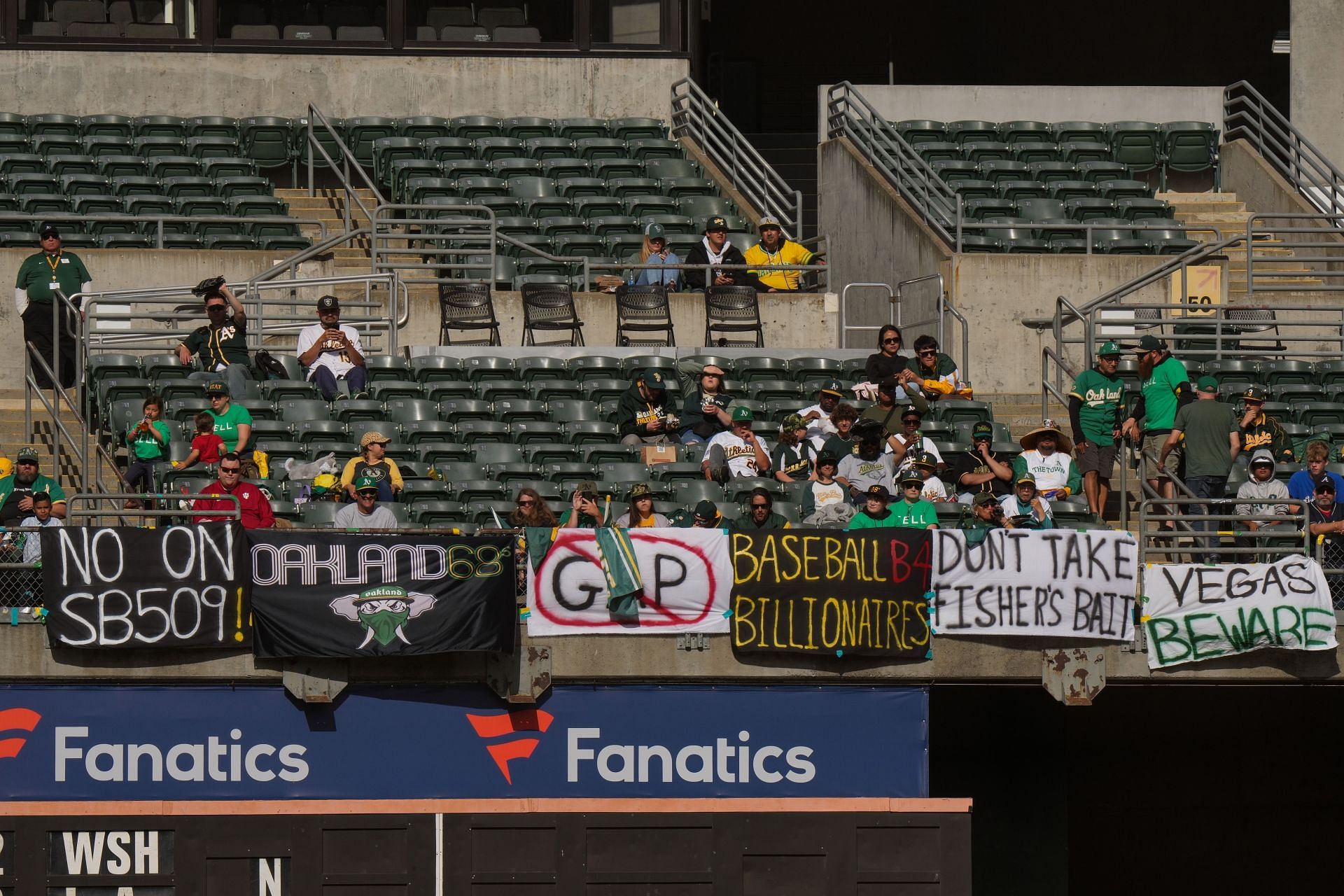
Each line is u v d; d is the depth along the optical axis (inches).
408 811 1937.7
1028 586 2114.9
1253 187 3710.6
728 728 2103.8
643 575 2084.2
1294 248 3321.9
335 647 2021.4
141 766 2046.0
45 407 2664.9
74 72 3789.4
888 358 2733.8
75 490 2539.4
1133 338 2883.9
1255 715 2785.4
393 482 2310.5
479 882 1935.3
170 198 3356.3
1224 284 3132.4
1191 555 2383.1
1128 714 2780.5
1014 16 4680.1
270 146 3703.3
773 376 2881.4
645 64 3939.5
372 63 3870.6
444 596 2038.6
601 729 2092.8
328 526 2293.3
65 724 2041.1
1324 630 2132.1
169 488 2342.5
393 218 3582.7
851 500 2340.1
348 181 3427.7
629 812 1946.4
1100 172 3636.8
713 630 2087.8
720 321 3169.3
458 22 3909.9
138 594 2021.4
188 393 2608.3
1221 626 2133.4
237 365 2667.3
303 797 2057.1
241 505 2165.4
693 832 1950.1
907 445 2429.9
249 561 2028.8
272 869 1927.9
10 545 2068.2
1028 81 4675.2
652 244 3206.2
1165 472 2459.4
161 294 3112.7
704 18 4271.7
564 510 2404.0
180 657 2043.6
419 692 2075.5
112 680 2046.0
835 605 2096.5
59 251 2810.0
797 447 2517.2
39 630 2034.9
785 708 2110.0
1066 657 2126.0
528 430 2630.4
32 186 3395.7
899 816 1955.0
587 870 1940.2
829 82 4702.3
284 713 2062.0
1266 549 2140.7
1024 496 2290.8
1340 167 3846.0
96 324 3085.6
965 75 4717.0
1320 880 2795.3
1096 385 2498.8
